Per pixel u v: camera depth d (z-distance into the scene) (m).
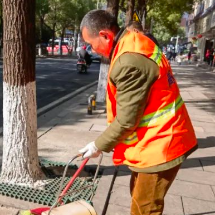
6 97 3.49
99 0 22.08
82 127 6.61
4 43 3.38
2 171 3.71
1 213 3.20
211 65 29.42
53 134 5.99
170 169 2.09
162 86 1.98
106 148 2.02
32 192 3.54
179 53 56.03
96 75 18.69
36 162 3.76
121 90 1.90
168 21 28.50
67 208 2.15
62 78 16.36
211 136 6.43
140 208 2.18
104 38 2.08
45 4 36.28
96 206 3.39
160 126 2.01
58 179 3.92
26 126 3.57
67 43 62.69
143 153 2.05
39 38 40.94
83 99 10.32
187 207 3.48
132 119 1.91
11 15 3.24
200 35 35.75
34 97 3.62
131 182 2.41
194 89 13.80
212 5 33.12
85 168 4.36
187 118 2.19
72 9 40.31
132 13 9.67
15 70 3.40
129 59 1.87
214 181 4.21
